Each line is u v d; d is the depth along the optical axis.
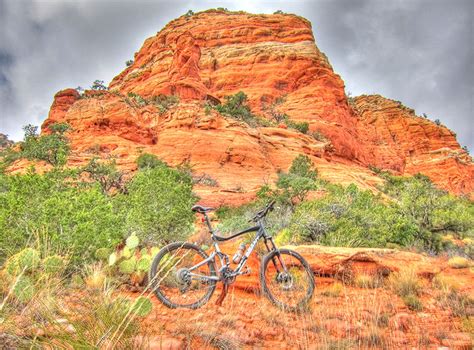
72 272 4.20
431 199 14.10
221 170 50.66
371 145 104.31
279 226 12.27
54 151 40.06
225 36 107.94
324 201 11.44
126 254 4.36
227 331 2.95
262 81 95.06
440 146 112.56
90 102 60.34
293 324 3.49
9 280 3.06
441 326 3.96
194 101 65.44
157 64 100.06
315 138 76.06
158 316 3.19
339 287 5.52
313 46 100.75
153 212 8.52
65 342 2.10
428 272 6.42
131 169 46.19
